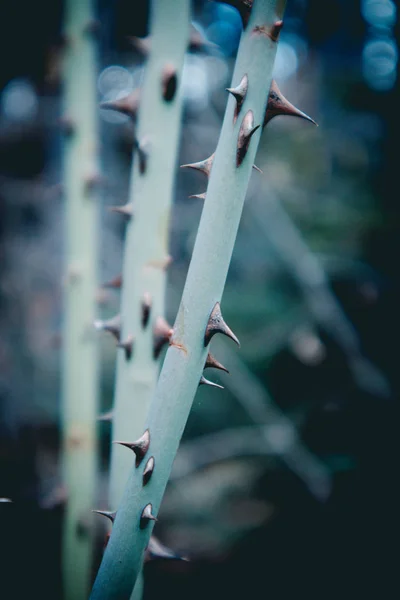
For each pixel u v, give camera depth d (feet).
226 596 2.10
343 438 2.29
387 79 2.58
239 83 0.65
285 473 2.38
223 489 2.45
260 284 2.57
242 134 0.65
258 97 0.65
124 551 0.70
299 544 2.17
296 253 2.24
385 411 2.17
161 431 0.69
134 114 0.78
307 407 2.33
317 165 2.60
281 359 2.51
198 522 2.43
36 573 1.70
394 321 2.29
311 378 2.46
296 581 2.07
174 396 0.69
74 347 1.02
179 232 2.46
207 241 0.67
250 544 2.28
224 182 0.66
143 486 0.70
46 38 2.13
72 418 1.02
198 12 2.56
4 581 1.65
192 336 0.68
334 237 2.40
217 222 0.67
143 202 0.77
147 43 0.76
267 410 2.26
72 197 1.03
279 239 2.27
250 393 2.25
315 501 2.23
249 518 2.38
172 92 0.76
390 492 2.05
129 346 0.79
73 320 1.03
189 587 2.19
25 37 2.30
